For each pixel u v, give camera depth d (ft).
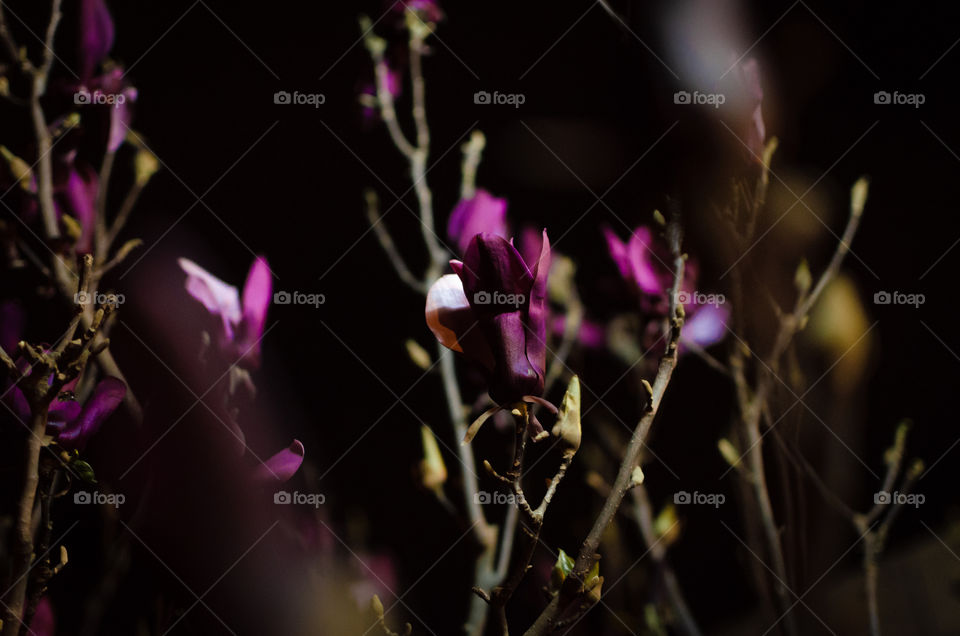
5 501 3.40
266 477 3.25
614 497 3.16
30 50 5.04
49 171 3.85
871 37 7.63
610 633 4.58
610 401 5.49
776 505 3.89
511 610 5.99
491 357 3.24
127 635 3.99
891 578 6.94
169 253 3.92
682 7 3.59
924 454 8.71
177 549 3.23
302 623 3.26
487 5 9.51
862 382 3.85
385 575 4.46
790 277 3.81
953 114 8.38
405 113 9.82
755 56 3.61
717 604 7.59
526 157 9.06
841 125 6.15
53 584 4.18
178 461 3.25
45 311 3.79
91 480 3.26
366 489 8.42
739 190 3.63
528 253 5.12
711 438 6.56
